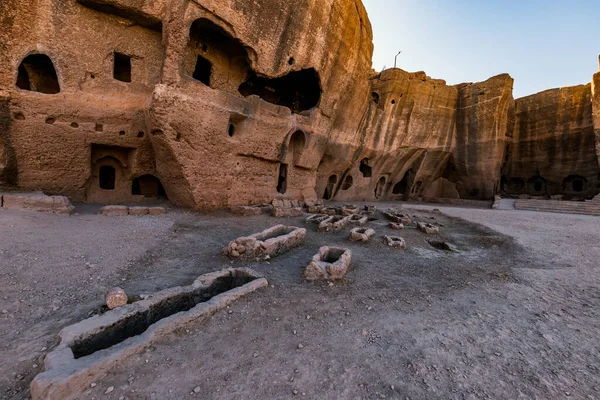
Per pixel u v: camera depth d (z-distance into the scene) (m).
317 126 16.12
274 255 6.77
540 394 2.55
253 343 3.15
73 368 2.37
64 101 10.18
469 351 3.18
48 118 10.05
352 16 15.27
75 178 10.95
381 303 4.44
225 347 3.04
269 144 13.91
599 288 5.23
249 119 12.64
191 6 9.90
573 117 24.53
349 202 23.17
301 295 4.54
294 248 7.61
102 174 13.37
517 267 6.61
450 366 2.90
